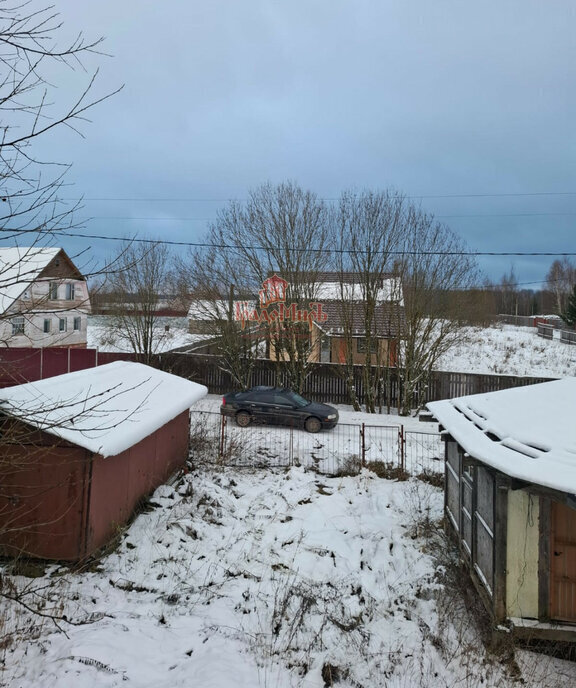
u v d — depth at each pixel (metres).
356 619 6.57
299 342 21.08
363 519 9.86
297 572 7.65
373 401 20.45
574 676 5.60
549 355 34.09
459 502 8.20
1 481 7.07
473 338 39.16
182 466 11.77
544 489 5.43
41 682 4.72
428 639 6.22
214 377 23.19
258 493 10.88
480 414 7.68
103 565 7.18
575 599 5.84
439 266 19.61
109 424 7.57
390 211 19.80
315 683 5.24
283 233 20.55
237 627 6.07
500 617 5.97
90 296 5.00
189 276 22.17
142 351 26.30
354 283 20.52
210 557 7.84
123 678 4.84
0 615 5.75
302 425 16.39
